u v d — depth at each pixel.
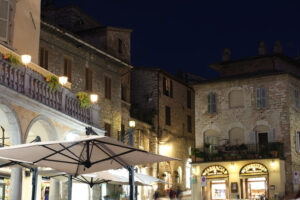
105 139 11.05
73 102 20.95
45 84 18.50
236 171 39.50
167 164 44.56
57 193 19.97
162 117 44.69
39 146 11.17
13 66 16.05
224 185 40.03
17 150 11.14
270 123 40.19
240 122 41.44
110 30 36.78
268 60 43.62
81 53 32.56
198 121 43.38
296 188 37.84
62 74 30.34
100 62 34.75
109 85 35.66
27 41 21.55
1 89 15.23
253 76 41.16
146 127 42.03
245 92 41.72
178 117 48.03
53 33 29.55
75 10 37.44
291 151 39.00
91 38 36.91
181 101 49.16
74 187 23.62
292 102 40.50
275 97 40.41
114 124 35.69
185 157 48.34
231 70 45.44
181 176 47.16
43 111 18.08
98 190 29.75
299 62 46.22
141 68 45.09
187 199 42.06
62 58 30.48
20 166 13.37
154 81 44.62
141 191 40.34
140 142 40.50
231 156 39.97
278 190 37.41
